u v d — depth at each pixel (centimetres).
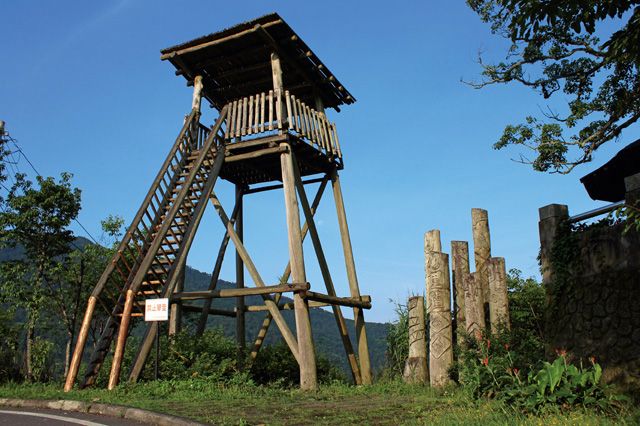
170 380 1198
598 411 655
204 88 1645
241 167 1656
